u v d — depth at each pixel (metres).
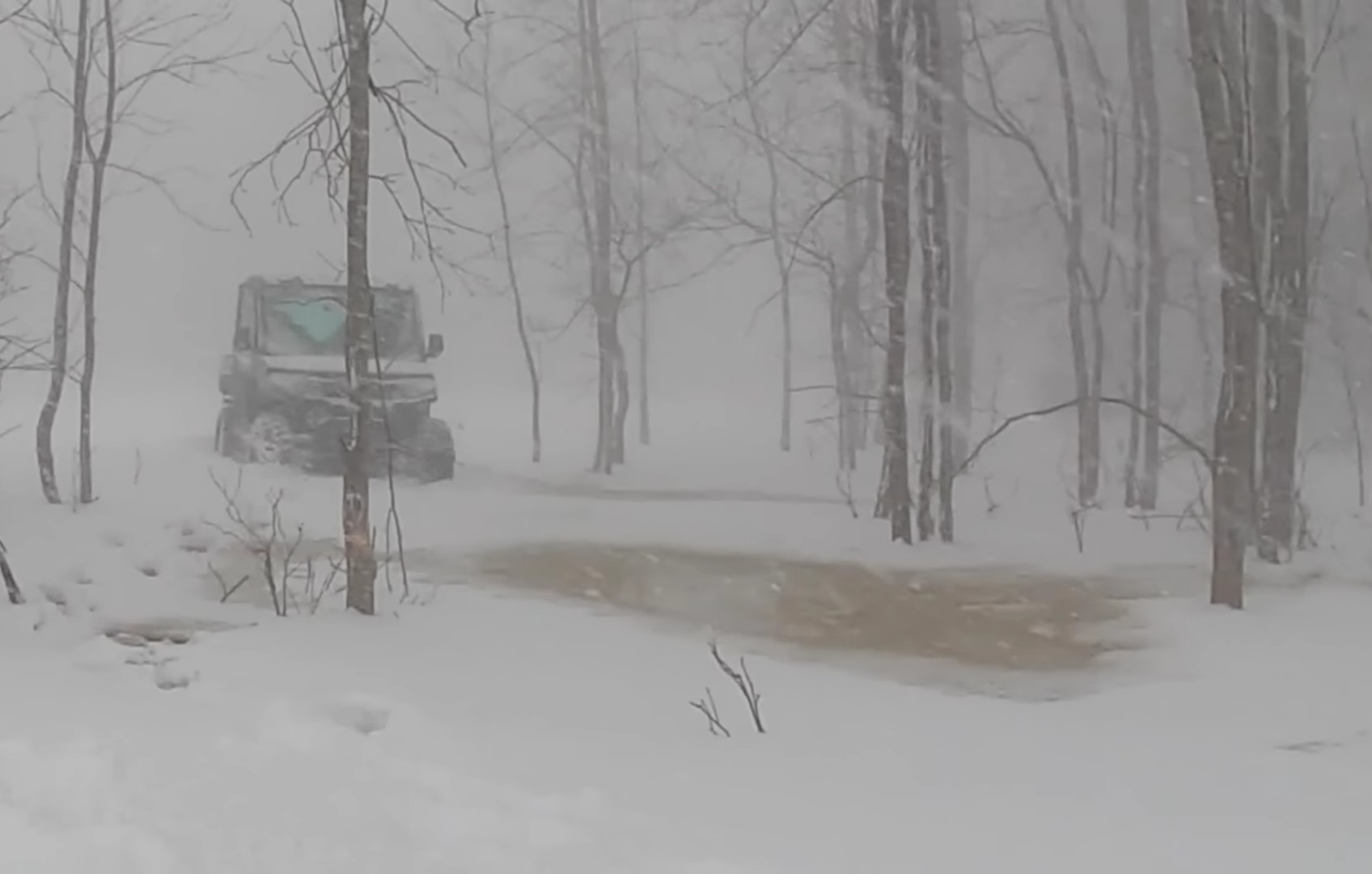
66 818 4.77
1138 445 21.89
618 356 24.98
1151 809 5.58
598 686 7.85
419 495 17.77
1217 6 12.27
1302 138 13.96
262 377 19.36
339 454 18.84
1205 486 18.59
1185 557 13.80
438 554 13.27
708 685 8.05
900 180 14.38
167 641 8.55
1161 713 7.63
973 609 10.98
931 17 14.81
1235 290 10.70
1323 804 5.72
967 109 19.30
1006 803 5.61
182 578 11.15
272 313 20.30
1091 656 9.33
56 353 15.64
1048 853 4.92
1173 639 9.76
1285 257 13.67
